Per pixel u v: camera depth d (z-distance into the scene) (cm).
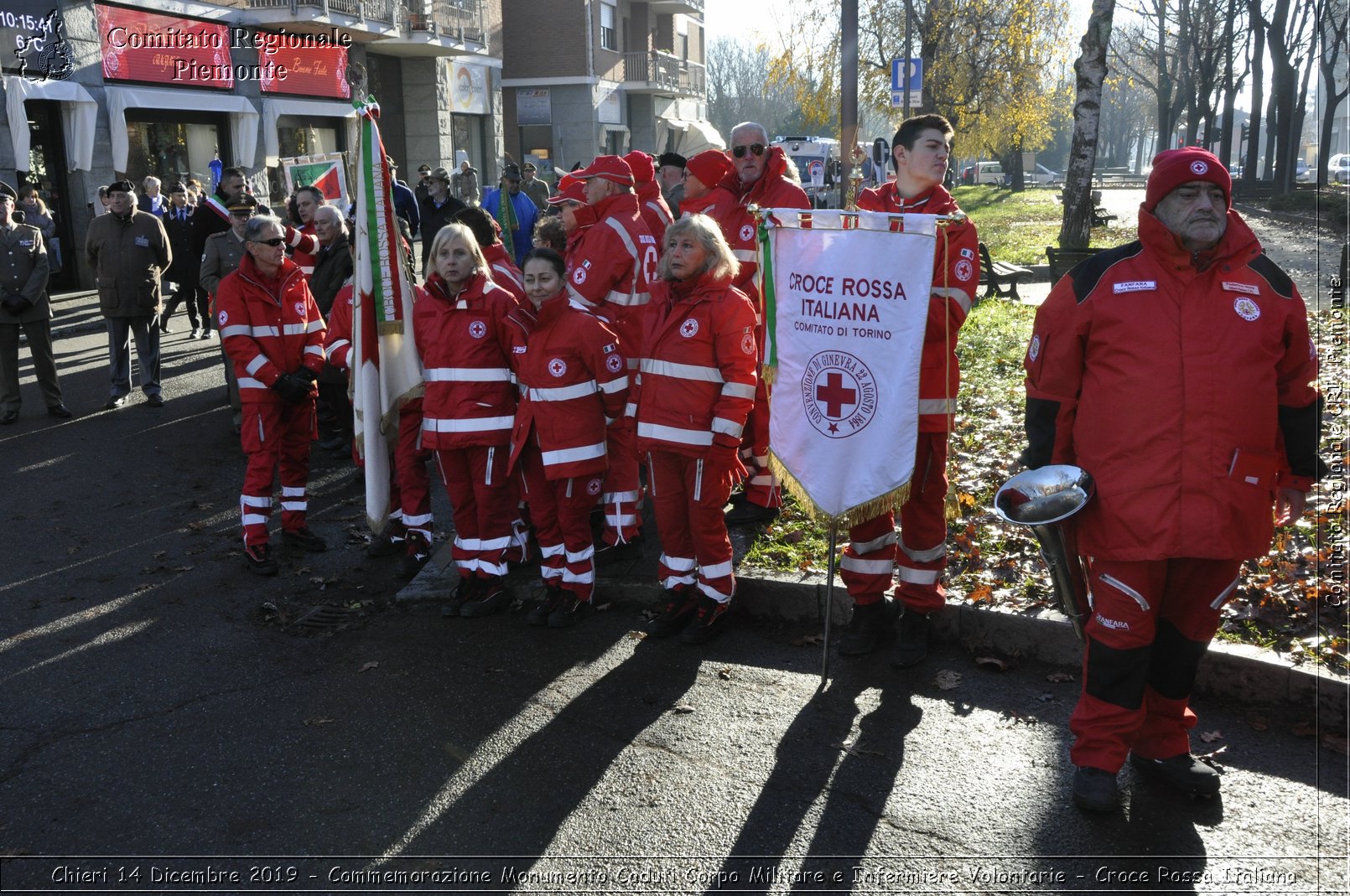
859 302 440
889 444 442
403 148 3209
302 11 2467
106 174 1994
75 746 425
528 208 1483
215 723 442
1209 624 358
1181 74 4691
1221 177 321
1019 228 2853
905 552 477
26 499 758
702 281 482
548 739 421
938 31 3064
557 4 3988
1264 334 333
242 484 798
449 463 545
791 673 475
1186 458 333
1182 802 365
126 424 973
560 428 514
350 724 438
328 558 648
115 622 550
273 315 623
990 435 788
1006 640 477
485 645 515
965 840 348
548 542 542
